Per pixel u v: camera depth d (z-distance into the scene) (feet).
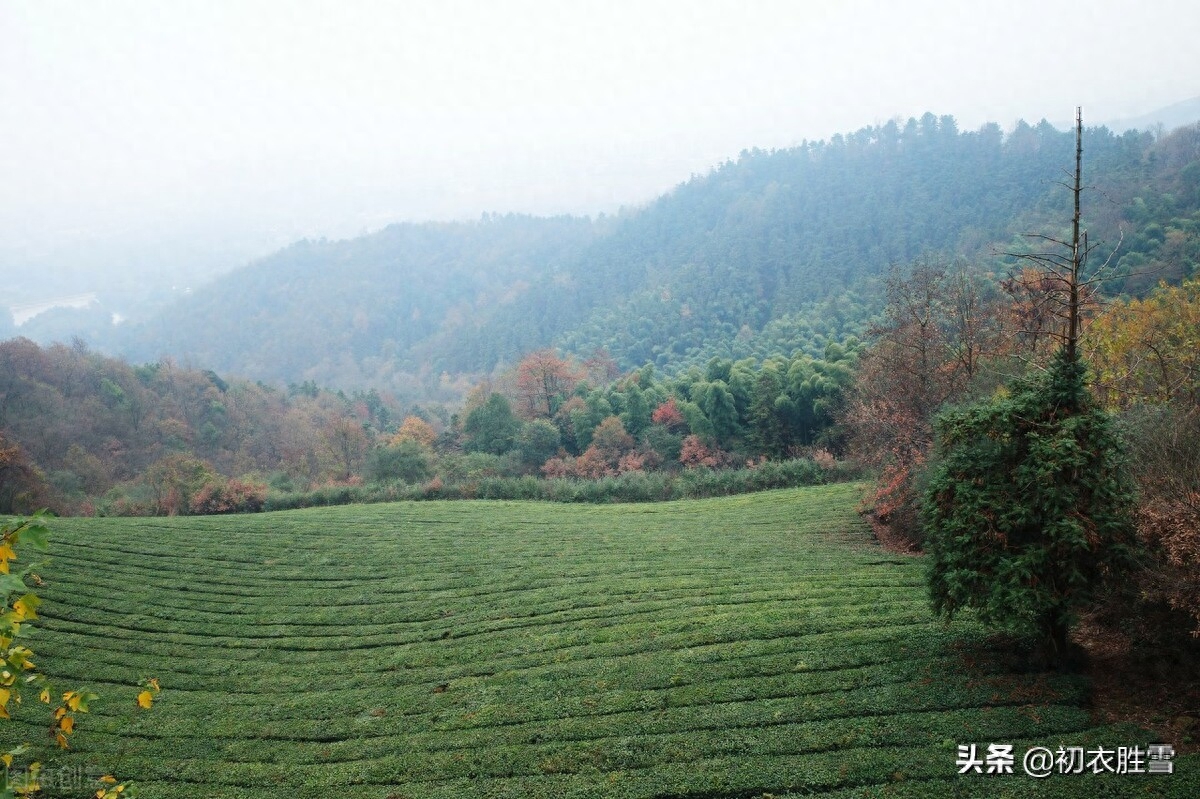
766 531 140.36
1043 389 59.57
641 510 174.60
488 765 61.98
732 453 253.03
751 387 263.08
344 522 161.79
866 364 168.14
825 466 200.85
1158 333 114.93
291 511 180.65
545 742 64.49
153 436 326.85
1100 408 58.23
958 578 59.26
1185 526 51.98
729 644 78.84
